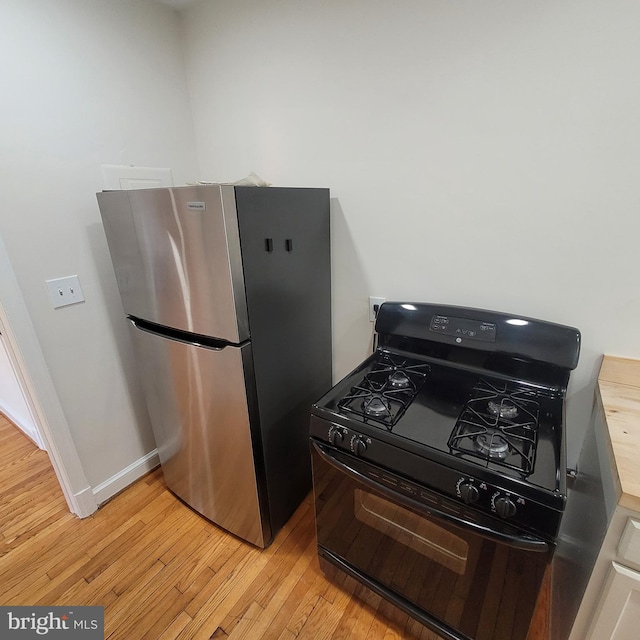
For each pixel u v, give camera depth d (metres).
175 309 1.36
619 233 1.10
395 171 1.42
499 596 0.95
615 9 0.96
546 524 0.81
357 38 1.35
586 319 1.22
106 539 1.64
